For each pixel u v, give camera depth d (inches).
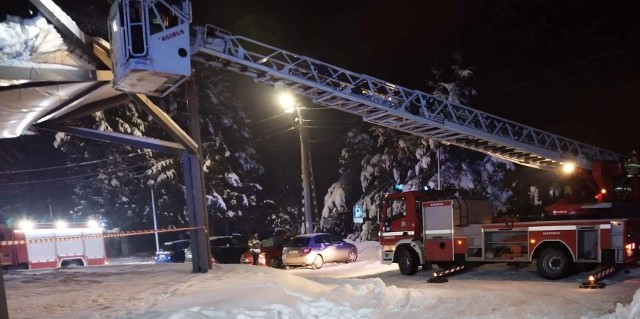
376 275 671.8
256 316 294.0
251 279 410.6
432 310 362.6
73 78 371.6
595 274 458.0
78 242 870.4
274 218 1771.7
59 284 436.8
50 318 283.0
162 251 1091.9
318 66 644.7
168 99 1454.2
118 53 383.9
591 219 497.0
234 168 1610.5
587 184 633.6
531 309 356.8
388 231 664.4
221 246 1023.0
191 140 486.6
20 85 366.9
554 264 506.9
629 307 302.7
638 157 561.3
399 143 1165.1
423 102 642.8
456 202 587.8
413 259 637.9
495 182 1074.7
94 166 1499.8
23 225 824.9
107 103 502.9
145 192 1505.9
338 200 1357.0
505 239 550.6
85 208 1525.6
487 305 377.1
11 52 305.7
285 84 631.8
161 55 378.6
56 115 501.0
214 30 589.9
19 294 379.2
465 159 1138.0
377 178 1278.3
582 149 667.4
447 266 620.4
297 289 380.5
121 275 498.3
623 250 470.0
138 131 1391.5
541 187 991.6
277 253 920.3
